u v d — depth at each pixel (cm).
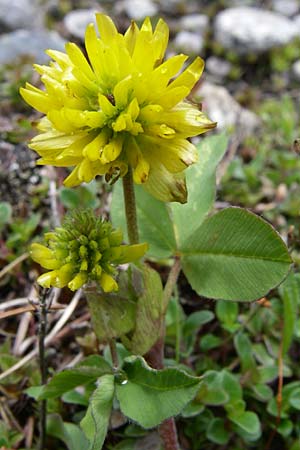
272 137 13
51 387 7
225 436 8
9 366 9
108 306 6
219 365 9
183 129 6
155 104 6
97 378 7
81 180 6
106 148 6
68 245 6
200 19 16
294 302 8
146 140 6
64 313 9
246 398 9
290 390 8
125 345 7
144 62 6
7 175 11
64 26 16
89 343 9
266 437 8
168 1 17
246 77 15
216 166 8
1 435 8
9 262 10
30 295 9
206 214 7
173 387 6
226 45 16
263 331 9
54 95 6
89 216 6
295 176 11
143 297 6
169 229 7
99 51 6
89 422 6
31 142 6
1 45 14
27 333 9
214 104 13
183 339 9
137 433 8
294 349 9
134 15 17
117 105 6
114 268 6
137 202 8
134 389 6
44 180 11
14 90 12
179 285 10
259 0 17
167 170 6
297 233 10
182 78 6
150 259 9
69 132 6
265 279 6
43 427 8
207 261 7
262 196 11
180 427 8
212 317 9
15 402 8
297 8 17
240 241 7
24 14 16
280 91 15
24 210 11
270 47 15
